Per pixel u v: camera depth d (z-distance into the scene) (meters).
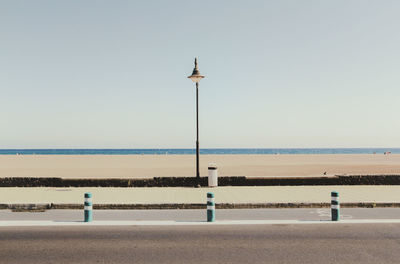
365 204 13.06
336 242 8.18
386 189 17.03
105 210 12.54
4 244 8.07
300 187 17.88
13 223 10.36
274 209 12.65
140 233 9.10
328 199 13.82
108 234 9.00
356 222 10.34
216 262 6.75
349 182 18.88
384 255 7.19
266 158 74.38
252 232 9.16
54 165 47.88
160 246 7.87
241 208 12.91
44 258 7.03
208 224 10.16
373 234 8.91
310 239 8.45
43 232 9.24
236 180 18.64
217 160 64.06
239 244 8.01
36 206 12.94
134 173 33.34
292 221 10.52
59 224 10.23
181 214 11.76
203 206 12.91
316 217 11.13
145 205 12.89
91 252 7.44
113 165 47.72
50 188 18.00
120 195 15.27
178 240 8.38
